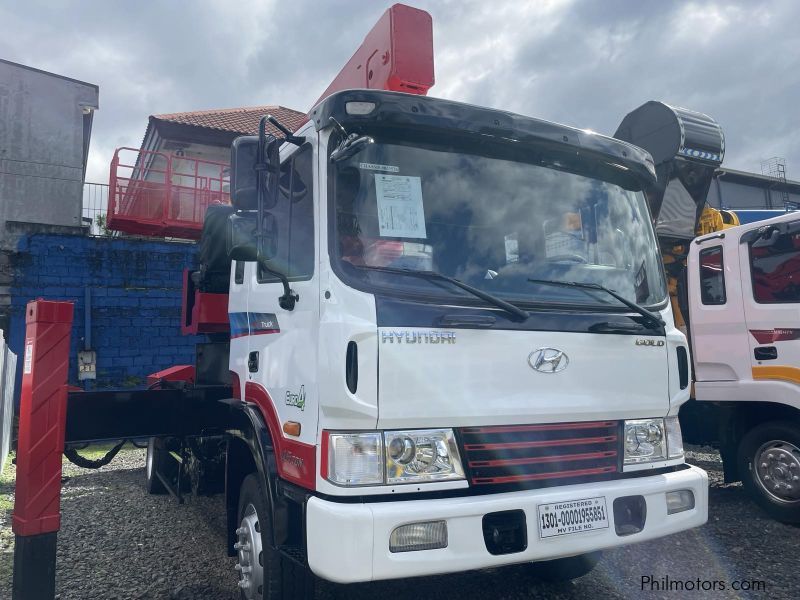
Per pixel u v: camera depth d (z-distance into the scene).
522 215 3.23
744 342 5.61
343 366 2.57
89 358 12.73
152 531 5.14
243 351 3.80
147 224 11.90
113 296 13.09
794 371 5.25
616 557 4.46
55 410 3.26
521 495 2.70
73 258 12.86
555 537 2.71
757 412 5.72
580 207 3.45
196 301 5.03
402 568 2.42
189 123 16.64
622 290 3.41
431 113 3.02
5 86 16.47
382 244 2.85
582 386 3.01
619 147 3.62
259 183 3.00
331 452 2.58
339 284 2.71
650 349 3.29
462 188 3.12
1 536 5.12
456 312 2.77
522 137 3.26
